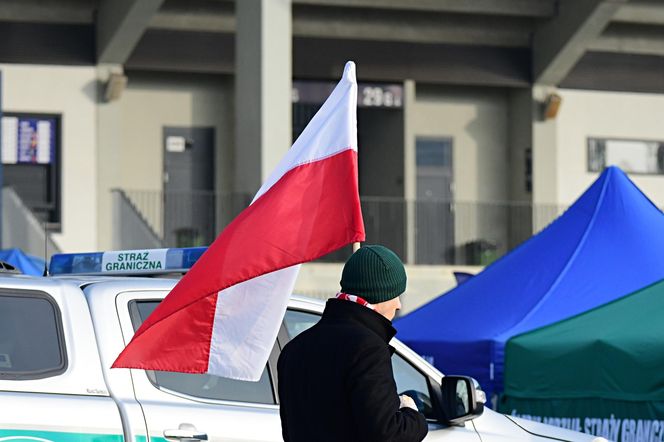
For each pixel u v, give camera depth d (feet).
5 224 125.70
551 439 35.81
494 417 35.45
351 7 157.17
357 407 23.12
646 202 65.41
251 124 127.85
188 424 30.81
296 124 161.58
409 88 162.40
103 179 147.95
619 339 50.88
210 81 158.20
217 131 157.79
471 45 163.12
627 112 169.17
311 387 23.89
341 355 23.53
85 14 148.15
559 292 59.82
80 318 30.96
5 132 145.28
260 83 125.49
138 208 148.56
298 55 157.58
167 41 151.84
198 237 143.54
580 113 167.22
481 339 56.54
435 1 154.71
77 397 29.78
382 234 156.25
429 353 59.11
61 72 147.13
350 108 26.81
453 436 33.91
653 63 170.19
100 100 148.25
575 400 51.90
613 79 168.35
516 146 167.43
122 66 149.38
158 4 135.54
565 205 161.89
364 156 171.12
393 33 160.25
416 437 23.49
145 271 35.37
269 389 32.68
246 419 31.65
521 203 159.22
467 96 168.66
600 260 61.67
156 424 30.35
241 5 130.82
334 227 26.32
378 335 24.11
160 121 156.15
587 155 167.32
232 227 26.09
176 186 156.56
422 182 166.81
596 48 167.63
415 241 157.38
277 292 26.58
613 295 58.90
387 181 165.99
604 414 51.06
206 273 25.70
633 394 50.31
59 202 146.51
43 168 146.82
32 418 28.73
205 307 26.48
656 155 170.30
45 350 30.14
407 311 144.36
